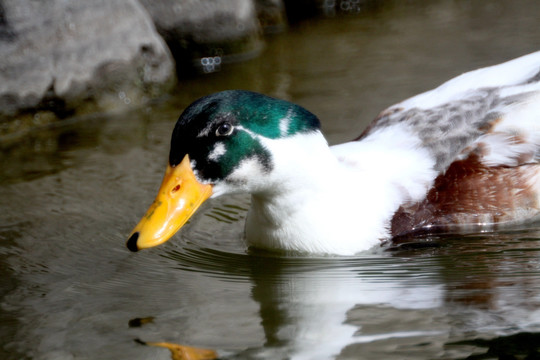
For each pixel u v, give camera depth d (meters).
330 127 11.41
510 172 8.21
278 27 17.50
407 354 6.12
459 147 8.30
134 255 8.43
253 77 14.29
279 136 7.52
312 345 6.36
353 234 7.98
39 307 7.31
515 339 6.26
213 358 6.22
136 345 6.48
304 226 7.98
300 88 13.28
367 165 8.21
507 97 8.52
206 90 14.00
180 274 7.93
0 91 12.51
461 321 6.60
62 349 6.48
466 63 13.52
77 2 13.35
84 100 13.31
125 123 12.83
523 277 7.37
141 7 14.38
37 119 13.02
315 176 7.77
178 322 6.87
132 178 10.45
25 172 10.98
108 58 13.44
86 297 7.48
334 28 16.97
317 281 7.59
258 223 8.23
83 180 10.52
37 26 12.94
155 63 14.01
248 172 7.54
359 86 13.05
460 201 8.19
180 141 7.39
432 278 7.48
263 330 6.65
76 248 8.63
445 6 17.55
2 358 6.40
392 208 8.09
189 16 15.33
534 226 8.31
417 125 8.62
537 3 16.83
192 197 7.40
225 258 8.25
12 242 8.85
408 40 15.27
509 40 14.48
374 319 6.73
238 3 15.61
